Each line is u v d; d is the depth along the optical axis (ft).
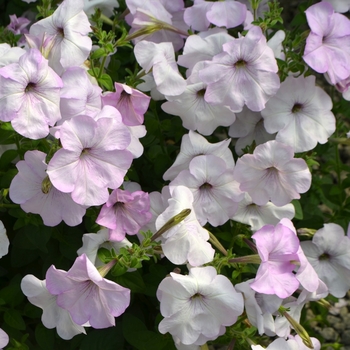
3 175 2.28
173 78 2.23
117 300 1.94
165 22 2.42
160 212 2.22
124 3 2.77
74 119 1.95
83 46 2.15
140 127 2.23
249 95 2.24
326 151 2.69
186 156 2.26
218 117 2.33
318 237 2.40
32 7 2.96
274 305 2.10
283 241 2.06
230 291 2.02
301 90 2.33
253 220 2.34
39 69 1.97
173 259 2.04
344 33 2.31
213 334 2.06
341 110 2.62
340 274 2.45
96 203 2.01
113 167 2.02
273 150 2.18
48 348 2.29
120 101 2.15
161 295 2.02
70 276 1.93
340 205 2.66
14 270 2.51
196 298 2.06
